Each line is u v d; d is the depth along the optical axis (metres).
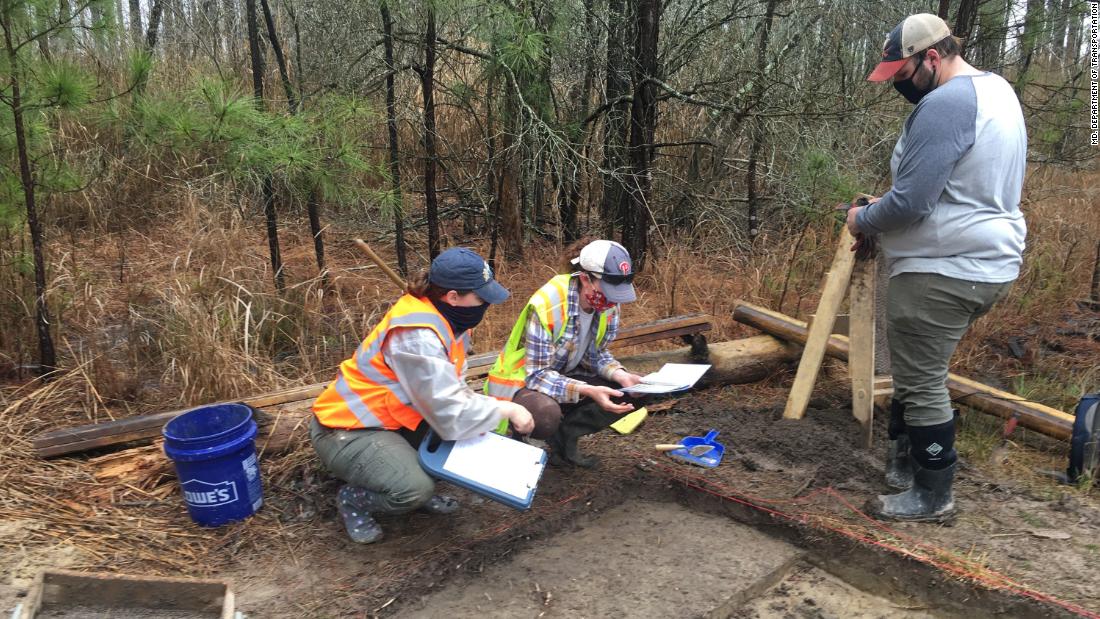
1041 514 3.26
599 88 6.79
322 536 3.14
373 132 6.62
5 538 2.90
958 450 3.82
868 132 6.94
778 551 3.17
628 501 3.55
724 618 2.80
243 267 5.18
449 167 7.15
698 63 7.18
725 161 7.32
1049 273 6.10
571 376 3.50
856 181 6.21
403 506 2.93
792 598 2.93
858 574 3.04
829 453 3.75
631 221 6.28
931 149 2.76
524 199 6.85
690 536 3.26
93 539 2.99
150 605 2.57
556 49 5.80
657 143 6.67
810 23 7.35
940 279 2.91
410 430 3.07
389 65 5.30
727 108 6.00
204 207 6.55
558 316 3.22
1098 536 3.09
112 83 6.46
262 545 3.07
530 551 3.14
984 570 2.85
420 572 2.90
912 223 2.93
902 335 3.07
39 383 4.16
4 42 4.07
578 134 6.47
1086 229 7.15
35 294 4.42
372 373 2.95
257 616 2.66
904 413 3.18
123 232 6.50
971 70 2.97
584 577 2.96
